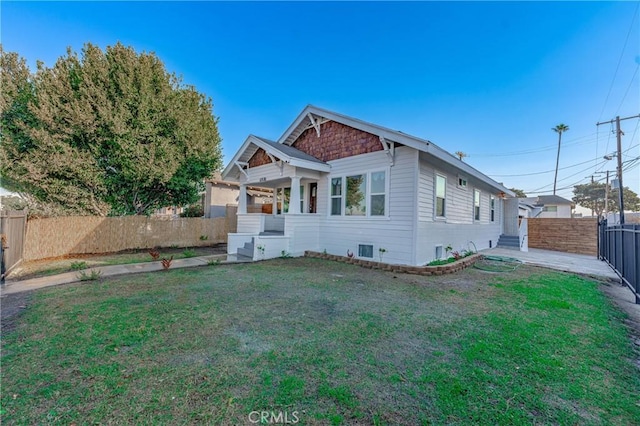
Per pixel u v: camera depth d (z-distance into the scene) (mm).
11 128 9789
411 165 8000
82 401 2053
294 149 11258
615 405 2127
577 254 13398
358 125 9016
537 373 2547
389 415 1957
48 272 7082
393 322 3768
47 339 3100
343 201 9711
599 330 3613
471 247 12148
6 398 2074
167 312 4004
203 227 14359
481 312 4250
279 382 2322
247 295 4969
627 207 41719
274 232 10945
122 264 8219
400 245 8164
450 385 2326
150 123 11430
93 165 10781
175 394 2146
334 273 7051
